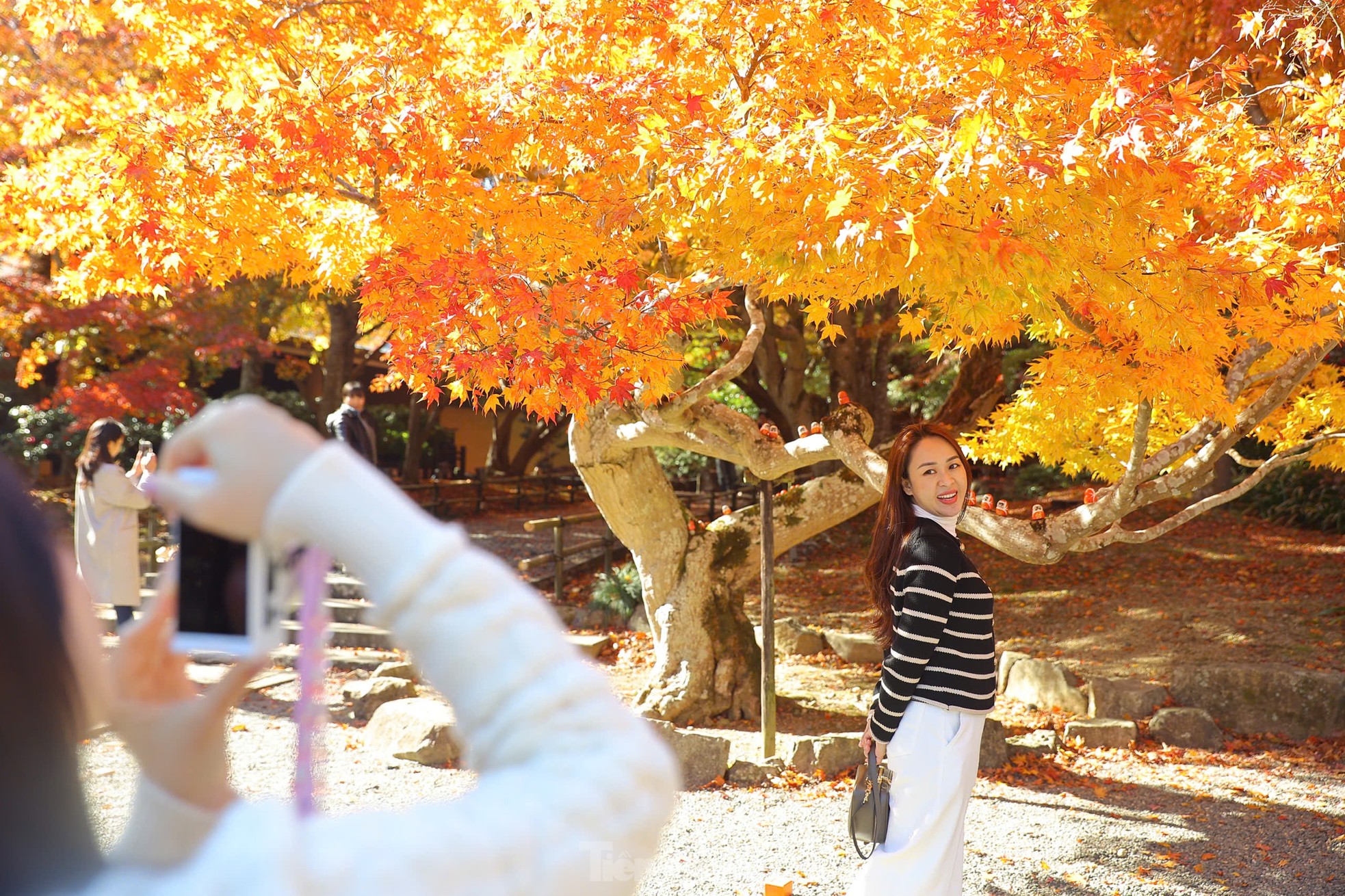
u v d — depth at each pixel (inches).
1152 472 200.5
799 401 601.3
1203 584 441.1
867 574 147.6
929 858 130.6
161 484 20.9
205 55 222.7
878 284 179.5
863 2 178.4
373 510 20.5
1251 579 441.1
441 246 197.2
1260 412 197.6
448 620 20.0
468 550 21.0
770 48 194.9
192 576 21.5
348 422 355.9
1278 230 176.9
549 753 19.6
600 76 199.6
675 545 308.3
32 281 485.7
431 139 193.2
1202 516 558.9
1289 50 242.8
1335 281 161.6
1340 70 220.2
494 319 175.9
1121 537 210.7
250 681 21.8
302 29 241.8
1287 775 271.9
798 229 157.9
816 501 314.5
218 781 22.9
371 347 859.4
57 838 18.4
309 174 204.1
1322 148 182.5
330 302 617.3
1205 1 301.4
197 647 21.4
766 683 260.4
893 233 142.0
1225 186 177.5
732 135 168.9
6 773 17.8
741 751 271.4
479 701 19.9
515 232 200.4
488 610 20.2
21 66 307.6
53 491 525.0
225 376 911.0
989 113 149.3
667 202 195.3
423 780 241.4
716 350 597.3
